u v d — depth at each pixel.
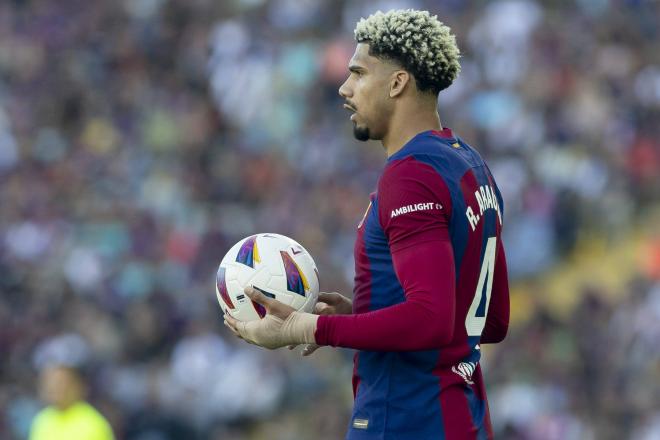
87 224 66.50
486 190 14.95
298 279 15.38
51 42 85.81
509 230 64.12
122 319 59.06
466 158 14.84
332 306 16.05
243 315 15.23
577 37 73.56
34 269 64.50
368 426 14.75
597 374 52.69
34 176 71.94
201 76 79.19
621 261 64.06
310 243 61.53
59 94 80.94
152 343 57.66
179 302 59.44
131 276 61.69
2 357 56.56
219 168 71.00
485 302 15.22
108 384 52.78
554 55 71.69
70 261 63.69
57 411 32.78
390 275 14.54
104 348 56.56
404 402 14.61
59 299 60.72
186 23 84.56
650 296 56.56
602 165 66.88
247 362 55.75
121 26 86.25
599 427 49.59
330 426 51.88
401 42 14.80
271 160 70.25
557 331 55.03
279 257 15.42
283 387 55.09
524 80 69.94
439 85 15.05
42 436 32.81
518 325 56.75
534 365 52.09
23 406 53.16
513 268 63.53
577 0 76.75
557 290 62.22
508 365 52.38
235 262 15.43
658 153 69.44
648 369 52.28
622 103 71.00
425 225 14.09
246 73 76.44
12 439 52.44
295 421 53.78
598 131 68.12
